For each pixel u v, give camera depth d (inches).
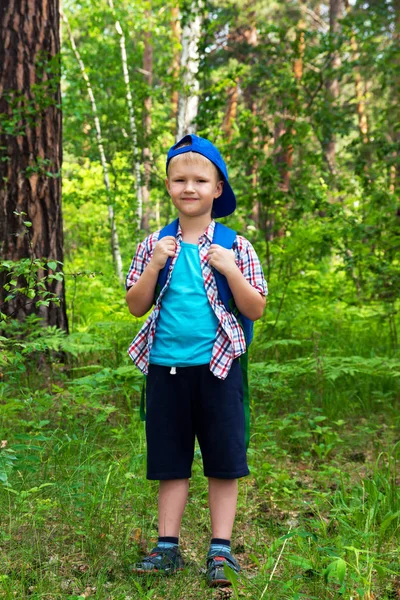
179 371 104.3
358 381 223.0
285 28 369.7
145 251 111.3
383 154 312.5
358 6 717.9
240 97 764.0
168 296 105.4
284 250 302.4
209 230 107.3
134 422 171.0
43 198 233.9
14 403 152.9
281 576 104.4
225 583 101.0
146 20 596.1
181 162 105.8
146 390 109.3
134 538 117.4
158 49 779.4
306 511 133.8
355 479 153.6
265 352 254.2
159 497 108.3
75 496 122.4
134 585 100.5
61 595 95.8
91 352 226.7
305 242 283.3
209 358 103.3
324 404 199.3
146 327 108.4
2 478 106.3
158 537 107.9
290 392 199.8
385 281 273.1
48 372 220.2
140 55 605.0
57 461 142.4
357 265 281.0
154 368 106.8
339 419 195.9
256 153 317.7
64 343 202.7
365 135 328.2
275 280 311.7
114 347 230.5
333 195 322.3
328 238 287.9
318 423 190.7
